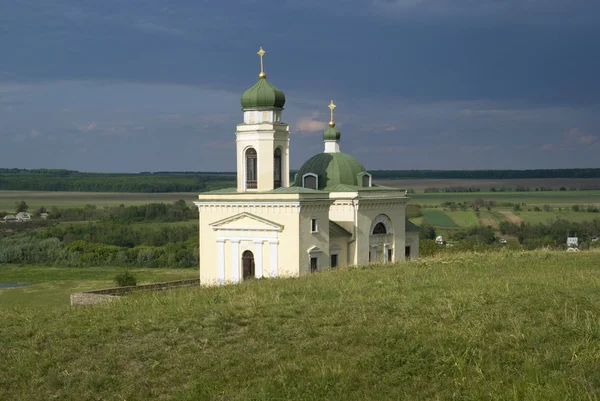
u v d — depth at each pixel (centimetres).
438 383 2677
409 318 3306
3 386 3084
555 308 3266
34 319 4041
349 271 5184
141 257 16688
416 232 8050
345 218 7100
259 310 3672
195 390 2844
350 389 2706
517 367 2714
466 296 3553
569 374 2600
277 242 6444
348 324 3331
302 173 7494
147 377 3025
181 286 6444
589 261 5116
